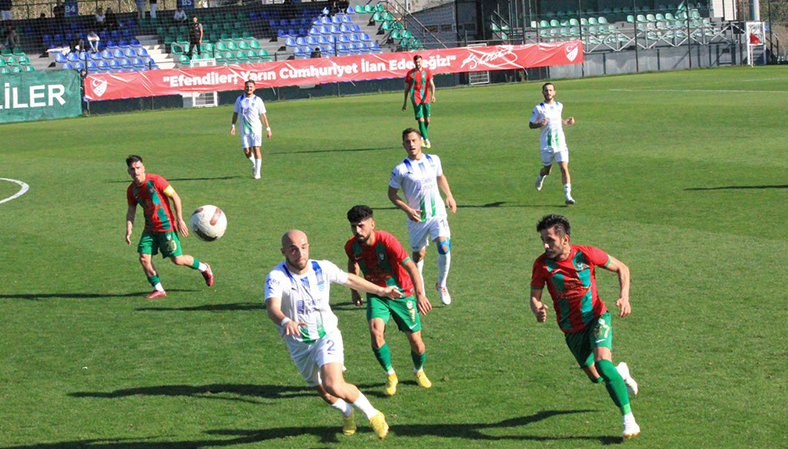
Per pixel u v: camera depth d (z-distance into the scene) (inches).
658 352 1198.3
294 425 1031.0
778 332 1248.2
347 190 2583.7
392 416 1043.9
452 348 1268.5
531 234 1948.8
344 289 1615.4
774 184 2331.4
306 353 972.6
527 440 958.4
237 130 4379.9
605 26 7736.2
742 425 961.5
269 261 1820.9
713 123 3649.1
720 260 1647.4
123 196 2691.9
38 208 2541.8
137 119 5388.8
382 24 7760.8
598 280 1571.1
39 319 1489.9
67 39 7618.1
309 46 7268.7
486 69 6811.0
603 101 4830.2
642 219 2025.1
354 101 5920.3
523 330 1331.2
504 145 3353.8
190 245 1990.7
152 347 1325.0
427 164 1467.8
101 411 1088.2
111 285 1699.1
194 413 1073.5
